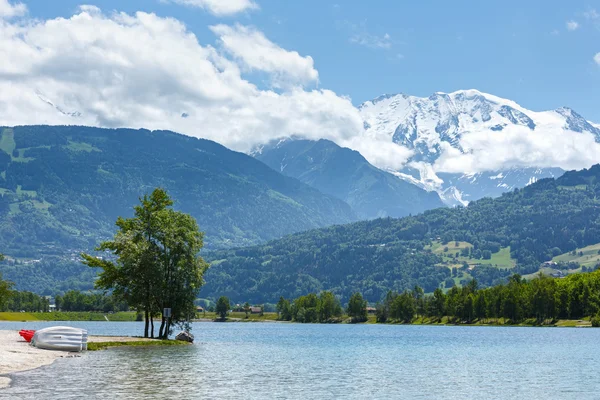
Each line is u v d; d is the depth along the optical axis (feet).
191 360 275.80
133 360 260.42
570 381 229.04
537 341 510.99
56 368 223.71
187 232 355.77
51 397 164.04
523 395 194.80
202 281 361.51
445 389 205.57
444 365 290.97
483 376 244.22
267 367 263.90
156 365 246.27
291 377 229.04
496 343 485.15
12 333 433.89
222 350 354.33
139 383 193.67
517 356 347.97
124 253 344.90
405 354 361.92
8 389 175.52
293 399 177.47
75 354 279.49
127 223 356.18
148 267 342.85
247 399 173.88
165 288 349.00
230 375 225.97
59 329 297.12
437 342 503.61
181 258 354.54
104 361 252.21
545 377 241.76
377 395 189.78
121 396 168.86
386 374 247.50
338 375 239.91
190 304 358.23
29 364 234.38
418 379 231.91
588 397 191.93
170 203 359.25
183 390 184.75
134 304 350.23
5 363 232.53
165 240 353.10
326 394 188.85
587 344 464.65
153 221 353.31
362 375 242.17
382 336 623.77
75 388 179.32
